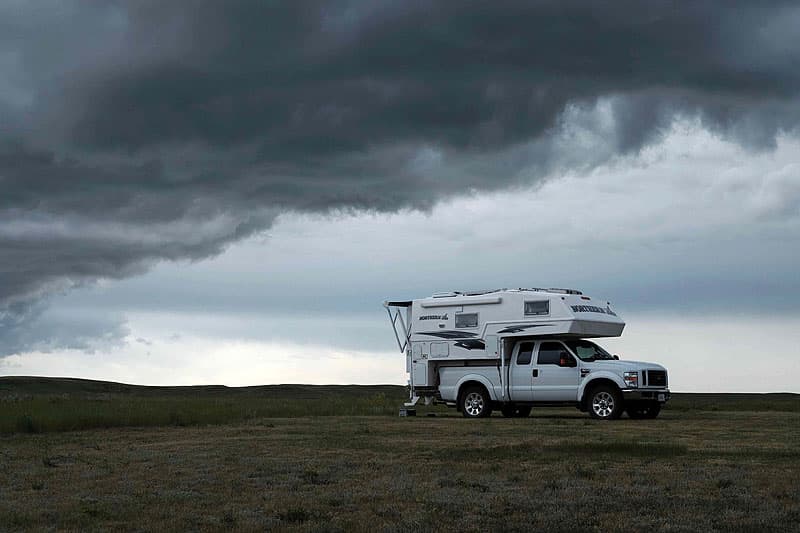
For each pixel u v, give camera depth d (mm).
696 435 18641
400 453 15234
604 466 12938
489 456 14523
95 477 12422
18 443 17953
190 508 9812
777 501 9867
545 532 8336
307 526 8680
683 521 8766
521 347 26219
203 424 23609
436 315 27641
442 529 8492
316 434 19516
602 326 26297
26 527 8797
